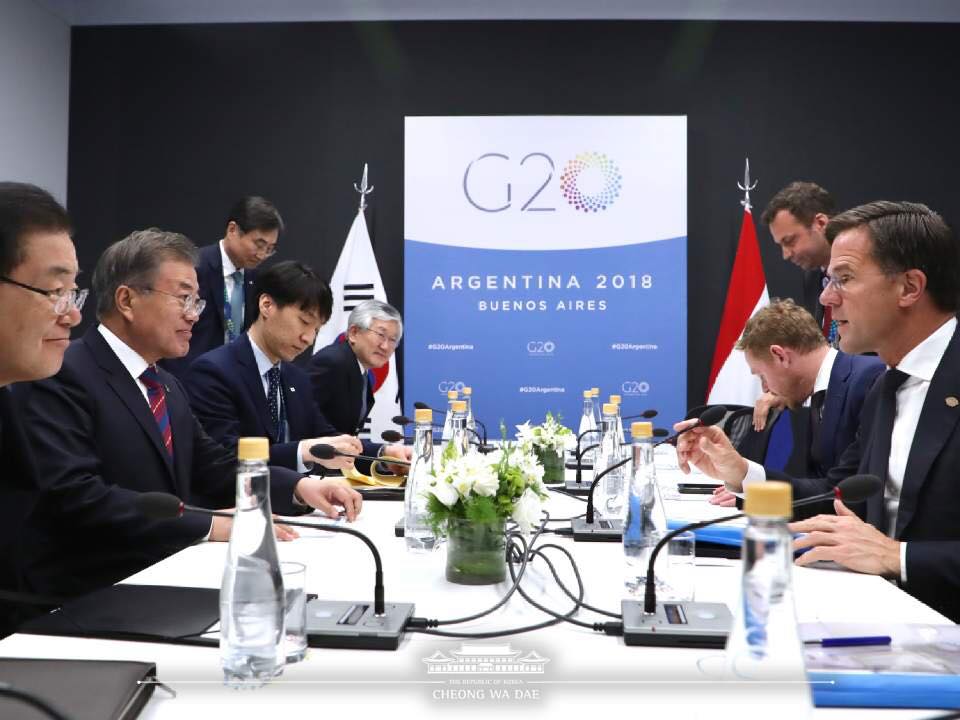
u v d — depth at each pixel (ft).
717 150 18.85
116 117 19.22
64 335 5.06
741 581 2.49
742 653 2.48
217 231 19.24
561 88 18.88
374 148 19.13
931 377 5.86
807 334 9.41
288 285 9.75
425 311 18.01
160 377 7.12
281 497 6.48
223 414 9.24
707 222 18.90
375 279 18.20
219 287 14.44
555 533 6.05
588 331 17.95
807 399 9.94
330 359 12.70
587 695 2.95
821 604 4.10
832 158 18.74
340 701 2.93
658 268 17.83
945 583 4.66
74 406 6.20
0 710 2.64
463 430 7.52
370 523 6.33
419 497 5.33
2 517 5.34
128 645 3.51
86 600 4.05
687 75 18.80
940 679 2.88
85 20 19.10
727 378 17.90
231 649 3.10
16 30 17.12
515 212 17.92
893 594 4.30
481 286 17.99
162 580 4.58
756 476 7.03
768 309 9.75
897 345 6.08
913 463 5.63
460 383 18.03
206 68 19.16
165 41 19.16
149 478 6.51
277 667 3.13
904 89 18.66
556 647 3.47
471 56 18.94
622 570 4.88
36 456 5.86
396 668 3.24
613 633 3.64
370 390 13.80
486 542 4.50
